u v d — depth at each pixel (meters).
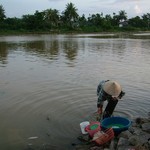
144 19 130.62
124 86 12.86
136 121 8.41
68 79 14.27
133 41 44.81
